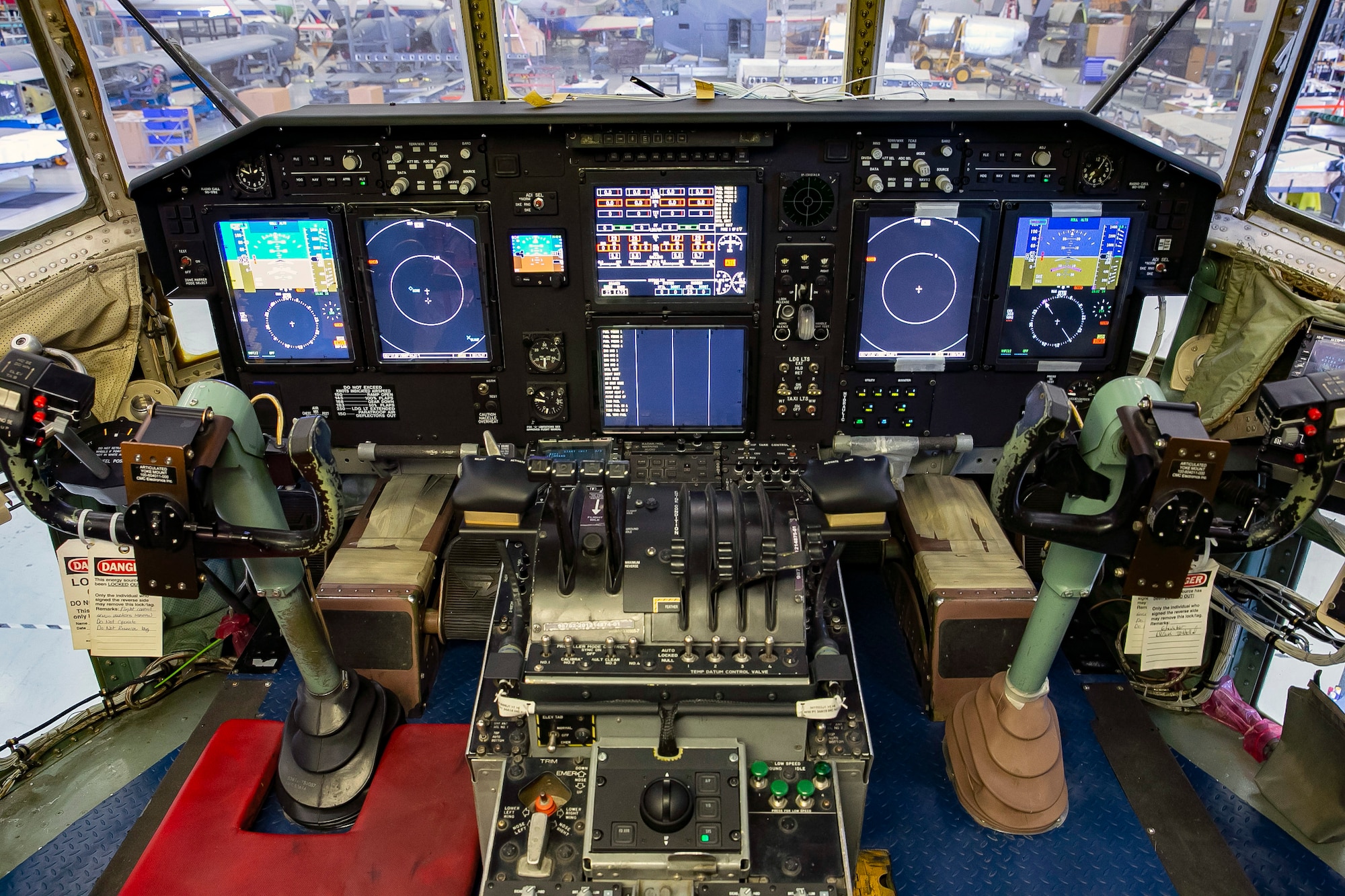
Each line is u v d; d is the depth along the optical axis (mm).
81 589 934
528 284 1204
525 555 1093
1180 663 973
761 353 1250
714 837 848
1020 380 1269
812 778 926
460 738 1094
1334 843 1065
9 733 1197
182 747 1200
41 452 810
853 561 1508
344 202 1165
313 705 1059
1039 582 1404
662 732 905
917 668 1262
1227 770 1170
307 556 860
